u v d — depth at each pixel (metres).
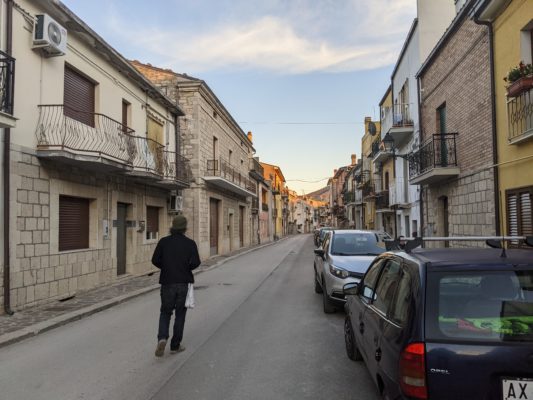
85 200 11.69
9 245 8.36
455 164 12.77
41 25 9.03
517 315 2.84
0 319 7.84
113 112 12.89
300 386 4.63
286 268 18.00
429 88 15.35
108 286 12.27
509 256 3.26
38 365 5.48
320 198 186.12
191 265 6.04
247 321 7.89
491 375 2.61
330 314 8.41
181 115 18.92
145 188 15.51
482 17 10.12
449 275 3.04
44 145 9.23
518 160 9.05
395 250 4.30
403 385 2.74
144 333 7.09
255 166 42.84
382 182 27.59
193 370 5.19
